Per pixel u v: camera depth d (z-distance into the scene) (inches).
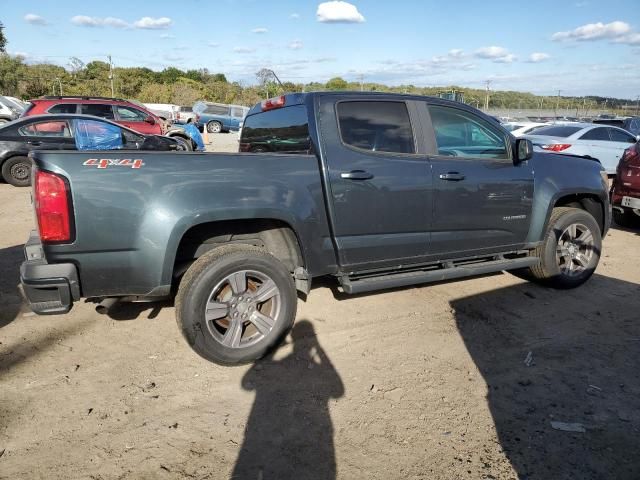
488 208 172.6
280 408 117.6
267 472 96.7
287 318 139.9
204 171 127.6
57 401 118.4
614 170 486.9
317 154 143.9
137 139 417.4
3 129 401.4
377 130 154.5
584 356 144.3
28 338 149.6
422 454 102.0
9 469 96.1
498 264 178.4
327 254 147.6
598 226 201.5
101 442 104.6
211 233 142.6
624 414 116.2
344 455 101.6
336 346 148.5
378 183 150.3
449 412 116.2
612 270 228.2
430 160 161.0
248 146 184.5
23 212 318.7
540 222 185.6
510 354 145.0
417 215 158.7
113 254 119.3
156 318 165.6
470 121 173.0
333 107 148.9
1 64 2011.6
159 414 114.5
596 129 492.4
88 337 151.6
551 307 181.0
